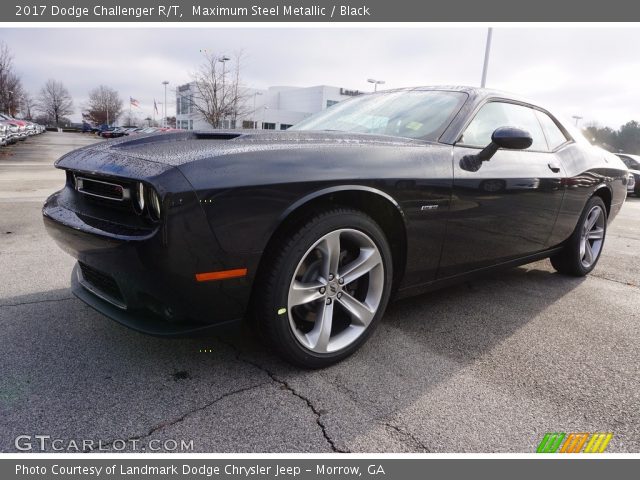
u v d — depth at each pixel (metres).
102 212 1.85
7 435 1.56
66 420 1.65
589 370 2.17
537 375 2.11
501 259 2.85
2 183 8.85
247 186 1.67
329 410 1.76
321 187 1.83
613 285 3.61
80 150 2.20
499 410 1.82
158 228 1.58
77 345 2.19
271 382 1.93
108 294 1.99
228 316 1.80
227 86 29.97
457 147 2.43
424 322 2.68
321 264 1.98
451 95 2.75
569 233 3.43
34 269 3.37
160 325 1.78
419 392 1.92
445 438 1.64
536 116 3.20
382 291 2.18
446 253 2.41
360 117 2.84
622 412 1.84
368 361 2.16
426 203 2.20
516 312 2.91
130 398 1.78
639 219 8.18
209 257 1.64
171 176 1.59
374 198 2.04
